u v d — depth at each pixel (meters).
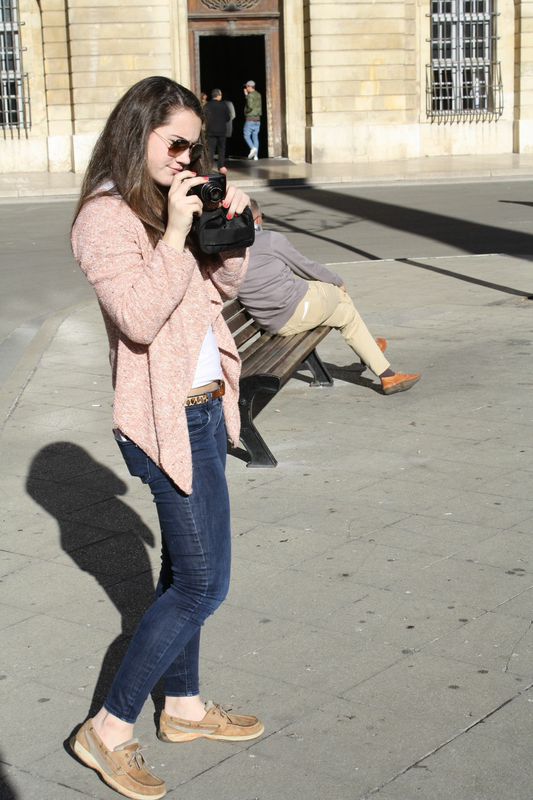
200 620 3.22
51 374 8.41
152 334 2.94
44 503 5.67
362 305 10.73
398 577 4.58
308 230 17.75
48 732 3.57
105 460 6.32
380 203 21.38
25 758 3.43
